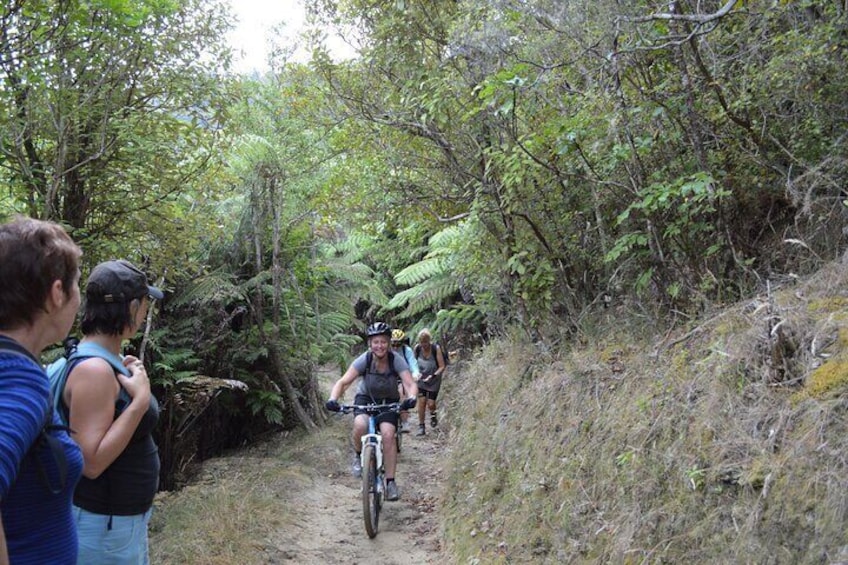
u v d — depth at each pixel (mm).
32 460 1804
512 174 5770
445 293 12555
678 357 4469
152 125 6406
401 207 8430
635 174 5309
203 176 7473
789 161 4750
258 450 9891
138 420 2533
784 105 4797
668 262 5352
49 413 1824
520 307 7223
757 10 4676
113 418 2510
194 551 5301
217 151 7273
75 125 5809
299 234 11680
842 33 4371
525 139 5836
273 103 10414
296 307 11992
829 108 4406
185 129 6672
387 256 14375
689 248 5133
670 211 5219
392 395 6684
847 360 3176
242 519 6031
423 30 7465
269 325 11133
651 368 4730
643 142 4906
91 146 6109
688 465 3570
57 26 5141
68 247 1936
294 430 10695
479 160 7035
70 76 5703
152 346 8266
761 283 4660
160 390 8625
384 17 7605
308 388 11398
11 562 1782
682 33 4711
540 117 6105
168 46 6328
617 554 3697
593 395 5215
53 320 1907
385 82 7930
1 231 1830
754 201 5039
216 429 10281
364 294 13953
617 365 5297
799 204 4625
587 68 5434
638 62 5023
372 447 6203
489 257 7312
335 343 12555
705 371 3998
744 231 5051
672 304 5316
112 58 5895
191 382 8438
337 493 7609
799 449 2979
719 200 4758
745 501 3094
